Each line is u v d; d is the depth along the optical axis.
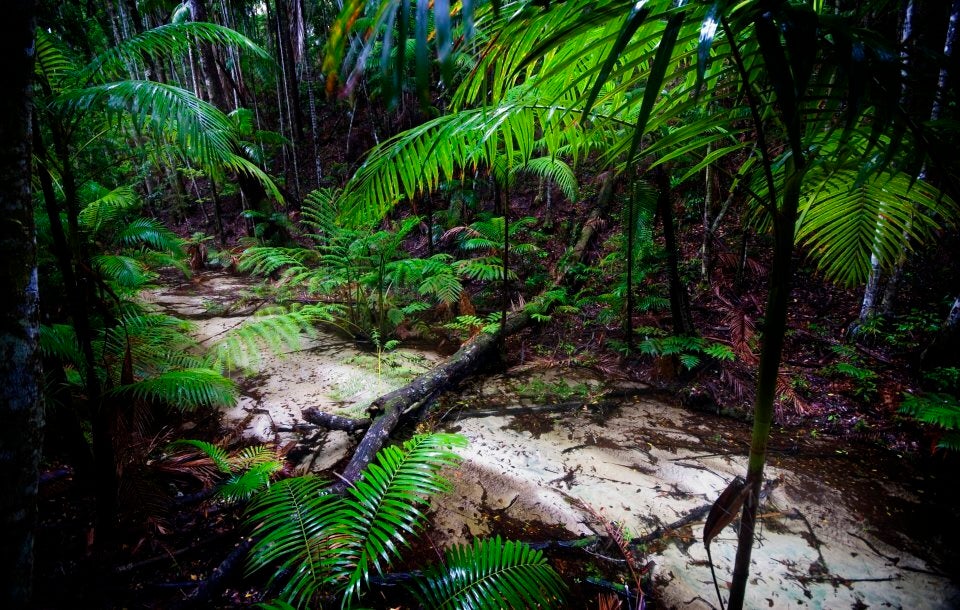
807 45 0.64
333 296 5.29
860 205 1.55
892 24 3.23
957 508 2.24
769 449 2.71
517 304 4.98
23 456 0.92
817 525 2.12
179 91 1.70
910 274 4.02
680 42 0.90
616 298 4.30
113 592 1.66
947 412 2.57
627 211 3.81
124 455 1.92
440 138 1.52
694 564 1.87
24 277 0.90
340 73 0.49
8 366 0.88
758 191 1.66
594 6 0.90
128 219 4.09
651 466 2.54
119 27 8.41
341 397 3.25
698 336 3.69
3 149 0.84
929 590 1.79
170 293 5.81
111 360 2.11
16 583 0.93
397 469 1.81
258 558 1.53
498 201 5.85
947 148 0.79
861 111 0.72
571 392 3.39
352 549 1.58
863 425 2.90
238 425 2.88
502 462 2.55
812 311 4.14
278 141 6.94
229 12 9.49
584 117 0.72
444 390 3.39
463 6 0.43
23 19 0.83
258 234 7.38
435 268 4.45
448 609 1.38
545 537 2.01
